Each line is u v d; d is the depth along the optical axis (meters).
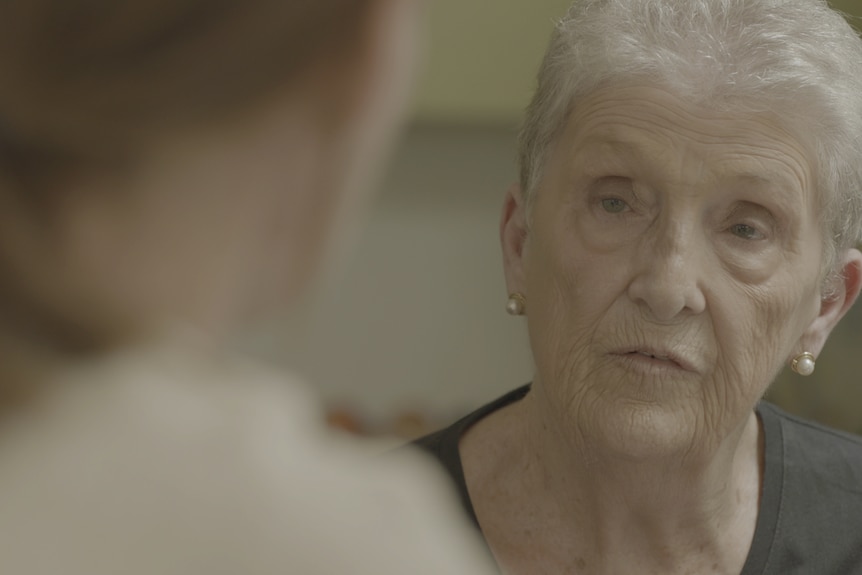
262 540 0.40
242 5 0.39
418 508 0.44
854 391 2.70
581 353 1.31
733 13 1.26
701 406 1.29
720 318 1.27
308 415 0.46
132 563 0.40
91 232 0.41
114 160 0.40
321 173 0.44
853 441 1.61
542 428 1.43
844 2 2.46
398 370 3.40
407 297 3.38
